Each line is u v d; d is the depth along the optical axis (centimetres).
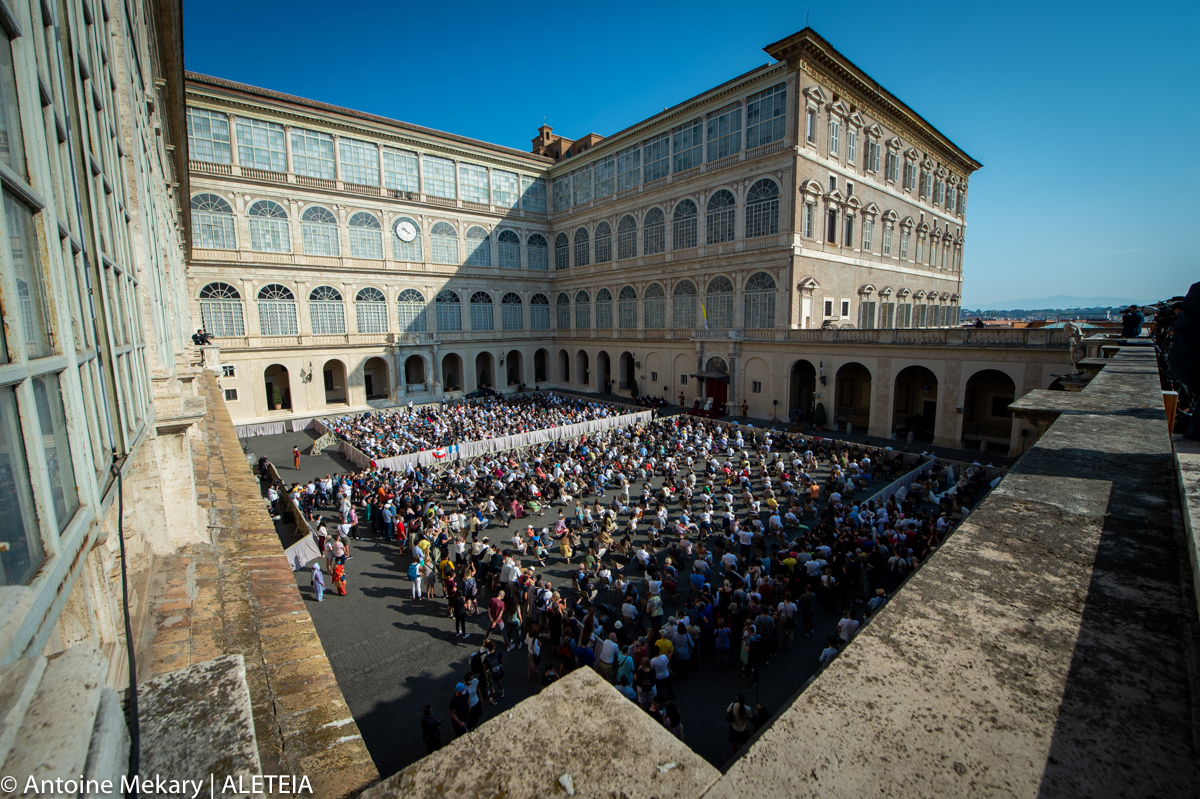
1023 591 264
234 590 763
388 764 1149
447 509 2525
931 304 5741
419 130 5253
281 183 4575
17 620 207
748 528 2052
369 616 1728
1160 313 1354
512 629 1551
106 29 719
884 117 4675
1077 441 528
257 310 4572
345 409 4944
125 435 590
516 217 5928
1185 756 165
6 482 268
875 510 2186
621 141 5169
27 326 328
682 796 165
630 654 1351
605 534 2016
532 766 183
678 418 4147
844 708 194
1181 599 252
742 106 4178
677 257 4788
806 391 4400
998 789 156
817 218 4084
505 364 5972
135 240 830
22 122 335
